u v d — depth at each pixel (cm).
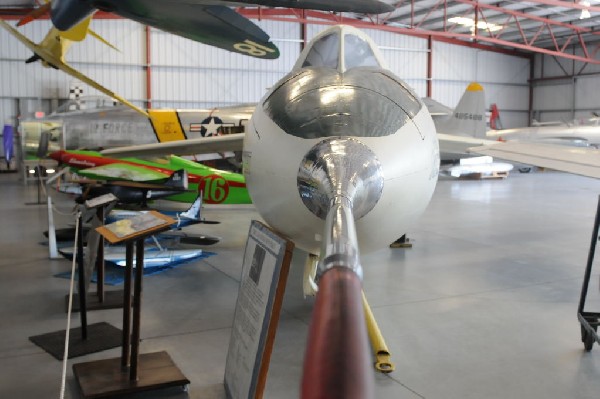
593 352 372
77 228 389
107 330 405
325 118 288
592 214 1054
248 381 263
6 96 2166
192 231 831
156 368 323
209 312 455
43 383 322
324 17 2445
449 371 340
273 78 2442
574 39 2853
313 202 274
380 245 315
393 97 312
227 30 426
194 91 2341
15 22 2125
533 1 1912
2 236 788
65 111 1568
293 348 376
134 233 300
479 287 538
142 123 1522
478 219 987
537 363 353
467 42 2830
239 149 608
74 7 387
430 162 311
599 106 2809
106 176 859
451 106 2828
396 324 427
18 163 2019
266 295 260
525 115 3066
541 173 2223
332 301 89
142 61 2266
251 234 300
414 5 2297
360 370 66
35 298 490
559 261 656
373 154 277
